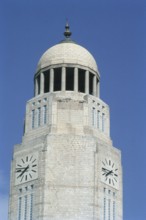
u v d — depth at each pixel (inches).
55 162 6791.3
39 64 7706.7
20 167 7027.6
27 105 7440.9
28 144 7081.7
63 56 7539.4
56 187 6688.0
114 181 7062.0
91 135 7032.5
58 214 6579.7
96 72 7682.1
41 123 7170.3
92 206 6643.7
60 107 7160.4
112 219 6840.6
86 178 6747.1
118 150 7298.2
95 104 7337.6
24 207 6796.3
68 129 7032.5
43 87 7524.6
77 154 6835.6
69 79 7691.9
